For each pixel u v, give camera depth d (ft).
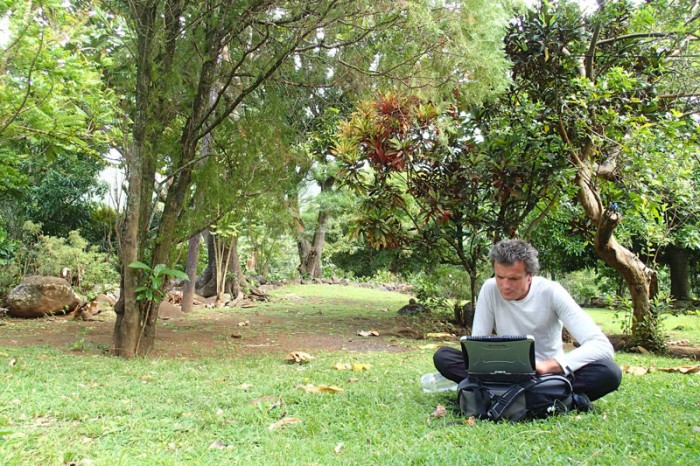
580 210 27.53
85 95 23.48
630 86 21.84
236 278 45.34
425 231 26.53
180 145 20.92
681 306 47.65
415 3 18.07
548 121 23.45
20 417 10.52
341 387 13.97
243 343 23.98
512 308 11.80
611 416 10.44
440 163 24.29
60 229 49.78
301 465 8.05
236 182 22.27
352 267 86.22
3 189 29.07
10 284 34.37
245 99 23.11
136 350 19.49
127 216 19.44
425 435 9.43
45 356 18.06
